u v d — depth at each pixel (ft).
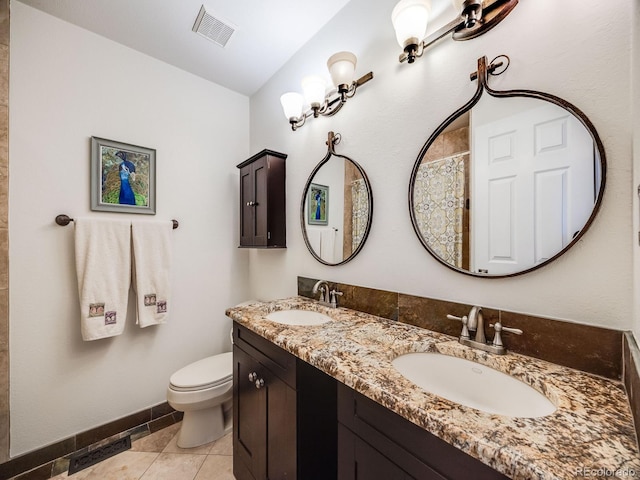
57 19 4.95
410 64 3.80
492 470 1.52
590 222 2.38
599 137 2.35
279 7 4.78
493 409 2.48
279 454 3.39
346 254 4.71
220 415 5.57
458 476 1.66
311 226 5.49
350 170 4.66
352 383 2.22
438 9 3.51
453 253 3.30
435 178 3.47
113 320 5.23
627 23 2.22
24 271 4.65
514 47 2.85
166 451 5.10
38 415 4.79
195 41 5.59
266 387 3.65
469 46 3.20
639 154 1.89
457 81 3.30
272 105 6.73
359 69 4.52
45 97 4.82
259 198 6.15
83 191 5.17
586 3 2.43
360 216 4.48
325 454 3.42
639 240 1.83
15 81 4.55
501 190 2.91
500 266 2.91
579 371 2.38
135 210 5.74
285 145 6.30
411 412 1.79
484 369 2.67
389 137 4.06
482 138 3.06
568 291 2.51
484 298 3.05
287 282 6.21
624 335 2.15
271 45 5.72
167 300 5.94
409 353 2.97
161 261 5.88
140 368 5.87
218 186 7.07
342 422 2.48
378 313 4.13
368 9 4.38
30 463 4.65
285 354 3.30
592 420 1.68
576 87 2.47
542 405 2.14
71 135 5.06
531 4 2.74
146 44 5.66
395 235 3.98
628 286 2.20
